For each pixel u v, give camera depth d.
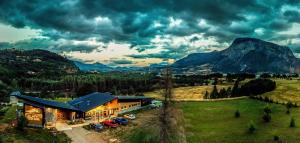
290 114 105.88
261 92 170.38
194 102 133.38
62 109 97.81
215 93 185.12
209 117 107.88
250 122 91.00
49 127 90.00
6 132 73.25
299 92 169.25
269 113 106.81
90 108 105.12
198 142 81.00
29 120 90.06
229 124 98.06
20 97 92.69
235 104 127.88
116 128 92.94
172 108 46.25
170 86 45.72
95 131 90.50
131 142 71.19
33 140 73.75
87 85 195.00
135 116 109.12
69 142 79.62
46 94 189.38
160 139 44.03
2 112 95.56
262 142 80.88
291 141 79.69
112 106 114.44
